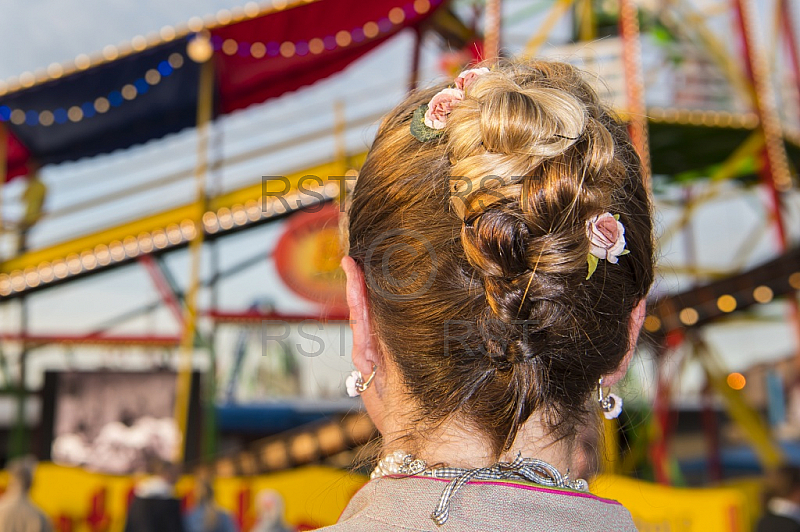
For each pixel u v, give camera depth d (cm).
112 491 612
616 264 66
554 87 75
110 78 819
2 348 933
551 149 62
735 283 742
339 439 661
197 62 820
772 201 921
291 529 569
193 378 778
